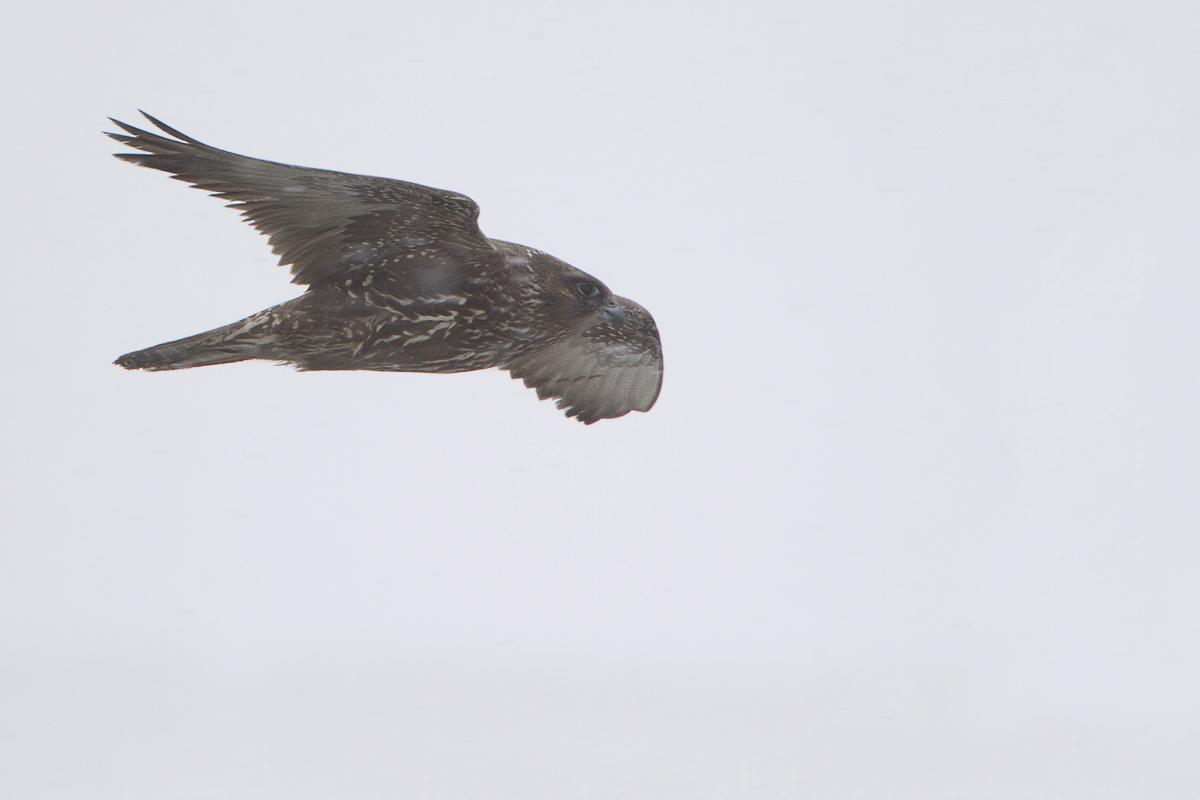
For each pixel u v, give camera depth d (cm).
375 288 1252
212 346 1248
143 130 1116
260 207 1195
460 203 1205
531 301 1313
